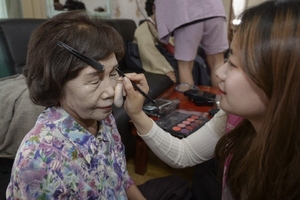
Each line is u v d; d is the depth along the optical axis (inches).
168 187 41.6
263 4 17.9
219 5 60.7
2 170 38.9
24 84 40.4
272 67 16.1
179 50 64.4
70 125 19.7
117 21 84.0
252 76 17.0
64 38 16.9
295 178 17.8
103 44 17.7
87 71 17.3
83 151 20.0
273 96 16.9
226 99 20.4
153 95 58.4
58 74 17.1
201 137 30.6
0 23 51.0
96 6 95.3
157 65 75.4
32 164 17.5
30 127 35.1
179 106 52.1
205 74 74.3
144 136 29.4
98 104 19.0
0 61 51.9
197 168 42.8
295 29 15.4
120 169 25.1
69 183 19.1
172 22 61.9
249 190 20.7
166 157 30.6
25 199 17.9
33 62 17.8
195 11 58.9
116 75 20.6
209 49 66.3
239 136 25.2
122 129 47.2
